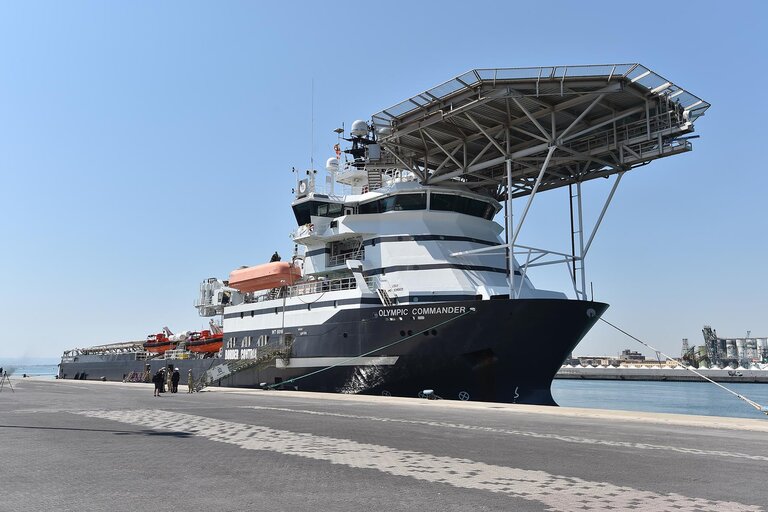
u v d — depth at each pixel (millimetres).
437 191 34594
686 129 28641
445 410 22781
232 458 11203
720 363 144750
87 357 71000
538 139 32281
